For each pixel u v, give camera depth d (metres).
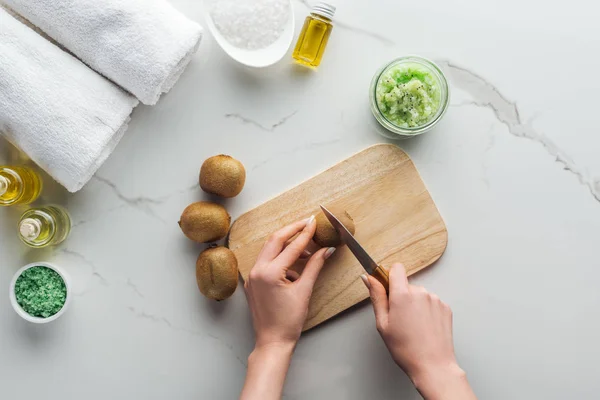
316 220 0.84
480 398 0.93
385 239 0.90
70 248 0.93
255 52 0.89
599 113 0.92
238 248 0.90
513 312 0.93
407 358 0.80
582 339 0.93
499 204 0.93
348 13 0.91
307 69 0.92
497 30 0.92
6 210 0.93
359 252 0.82
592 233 0.93
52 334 0.93
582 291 0.93
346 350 0.92
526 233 0.93
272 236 0.83
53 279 0.88
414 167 0.90
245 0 0.86
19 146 0.84
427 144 0.92
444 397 0.78
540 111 0.92
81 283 0.93
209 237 0.85
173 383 0.93
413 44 0.92
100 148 0.83
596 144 0.92
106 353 0.93
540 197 0.93
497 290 0.93
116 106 0.84
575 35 0.92
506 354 0.93
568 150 0.93
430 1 0.91
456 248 0.93
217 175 0.83
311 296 0.90
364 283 0.85
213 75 0.92
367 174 0.90
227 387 0.93
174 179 0.92
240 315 0.93
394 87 0.84
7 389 0.93
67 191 0.93
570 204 0.93
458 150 0.92
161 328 0.93
